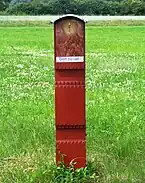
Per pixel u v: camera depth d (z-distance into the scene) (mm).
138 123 9828
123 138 8836
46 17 75188
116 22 67250
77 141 7047
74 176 7051
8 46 34656
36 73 19484
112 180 7164
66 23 6738
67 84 6875
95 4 87000
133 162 7836
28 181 7078
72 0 86875
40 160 7992
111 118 10219
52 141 8898
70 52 6793
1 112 11281
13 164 7922
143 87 15219
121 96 13359
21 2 94500
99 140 8828
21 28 59000
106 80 17016
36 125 9867
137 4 86688
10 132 9430
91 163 7531
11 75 18953
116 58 24875
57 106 6938
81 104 6930
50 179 7109
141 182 7129
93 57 25547
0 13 87375
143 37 44625
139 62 22781
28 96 13883
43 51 30656
